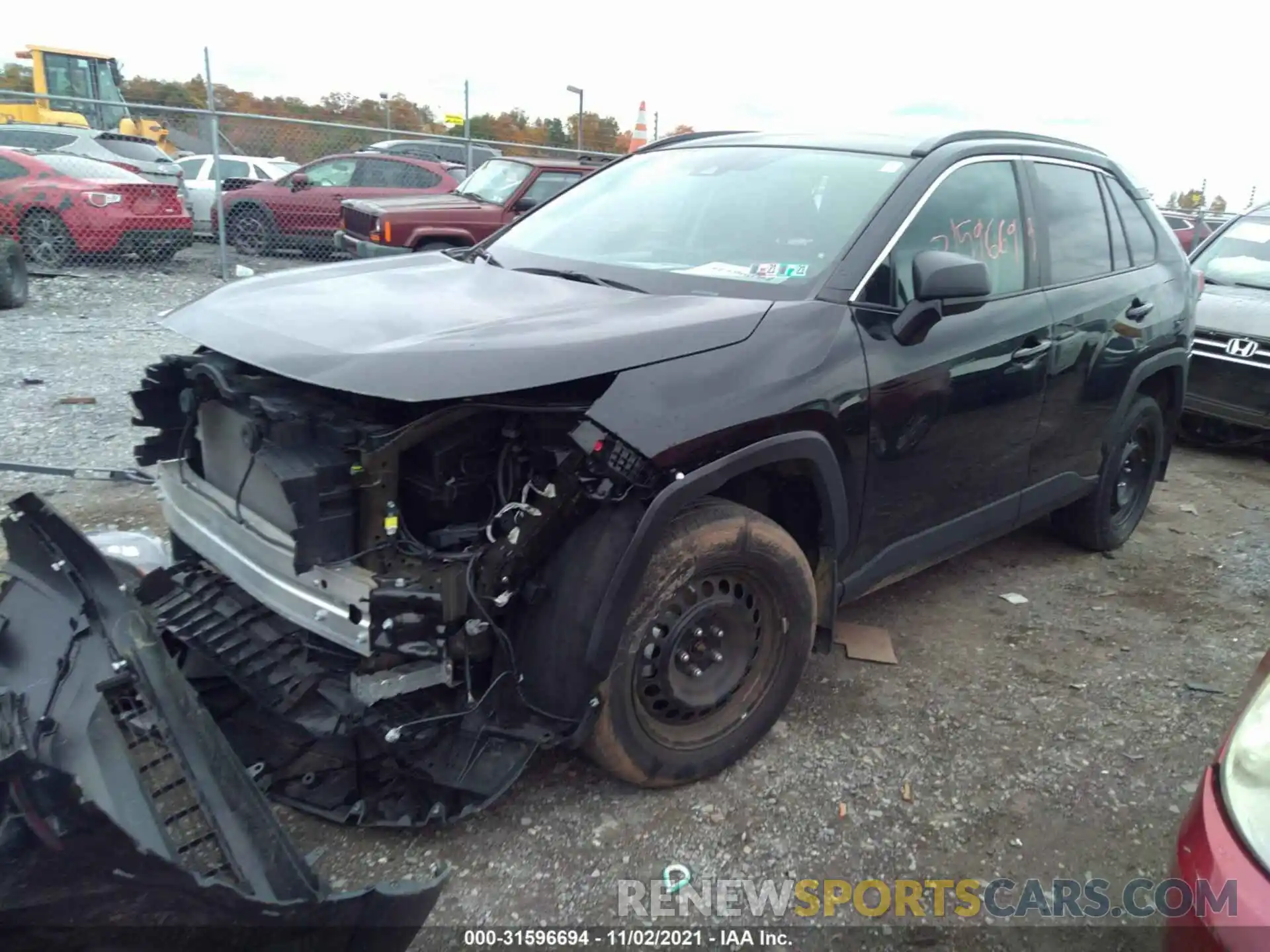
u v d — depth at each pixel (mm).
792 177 3652
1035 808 2969
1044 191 4074
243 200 13805
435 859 2613
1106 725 3438
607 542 2494
